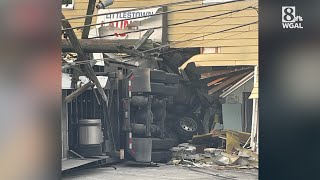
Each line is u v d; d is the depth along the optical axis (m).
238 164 16.11
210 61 19.64
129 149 15.71
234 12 17.84
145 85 15.77
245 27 19.42
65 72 13.65
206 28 19.86
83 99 14.64
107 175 13.69
